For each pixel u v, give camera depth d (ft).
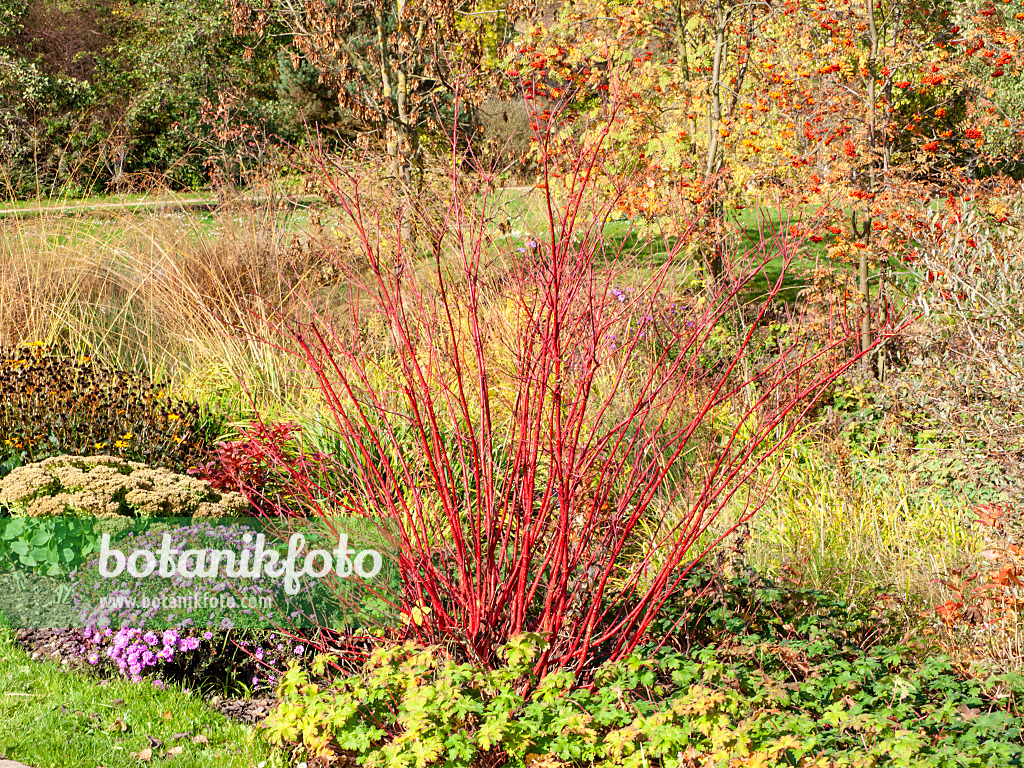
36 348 25.54
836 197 23.11
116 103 77.56
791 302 28.30
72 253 31.58
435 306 16.66
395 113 41.27
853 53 24.93
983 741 12.53
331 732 12.89
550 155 19.72
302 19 44.06
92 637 16.29
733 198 25.66
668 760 11.78
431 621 14.70
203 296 28.96
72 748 13.44
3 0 80.23
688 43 33.45
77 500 16.93
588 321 14.34
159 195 38.42
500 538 15.15
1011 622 15.23
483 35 36.70
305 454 20.43
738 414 21.08
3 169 38.96
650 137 26.76
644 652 14.70
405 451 19.74
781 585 16.90
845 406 24.30
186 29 77.97
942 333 22.50
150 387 24.62
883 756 12.01
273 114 72.43
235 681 15.94
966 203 23.53
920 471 21.59
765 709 13.10
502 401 19.61
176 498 17.72
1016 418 20.18
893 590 17.56
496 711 12.36
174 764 13.23
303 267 28.48
